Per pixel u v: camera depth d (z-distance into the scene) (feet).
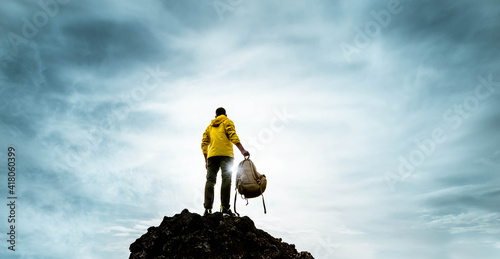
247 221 17.65
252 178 19.27
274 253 16.03
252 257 15.53
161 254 15.53
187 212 17.78
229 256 14.98
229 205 19.16
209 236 15.58
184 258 14.42
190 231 16.08
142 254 15.85
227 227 16.52
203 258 14.40
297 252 18.51
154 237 16.19
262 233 17.88
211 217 17.15
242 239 16.28
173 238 15.81
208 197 19.36
